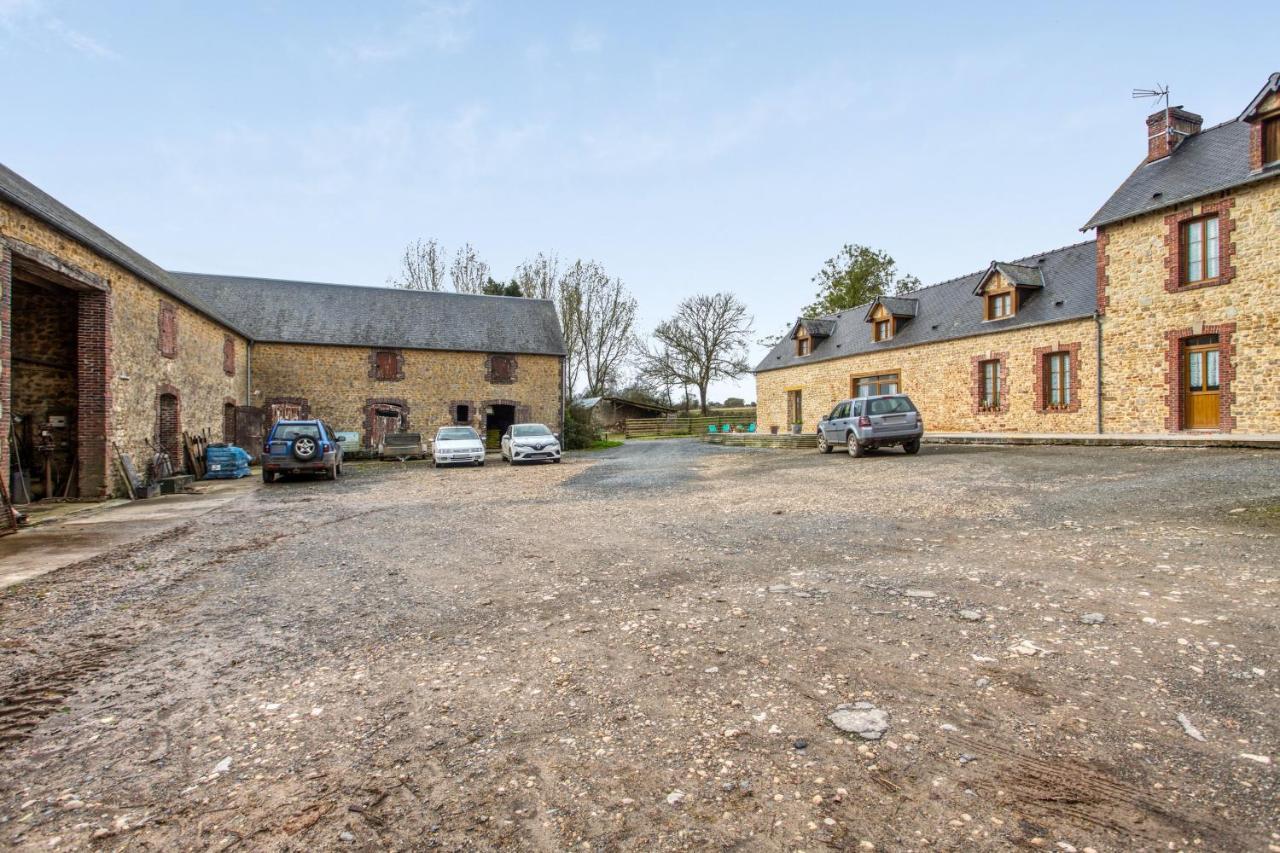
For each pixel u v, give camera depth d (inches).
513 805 86.6
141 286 547.2
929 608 158.4
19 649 152.5
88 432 474.9
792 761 94.5
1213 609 148.4
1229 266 534.9
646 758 96.8
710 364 2030.0
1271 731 97.1
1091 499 298.8
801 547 235.1
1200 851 73.0
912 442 609.3
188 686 129.0
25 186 438.6
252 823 84.1
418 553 251.9
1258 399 519.2
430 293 1176.8
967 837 77.2
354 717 113.1
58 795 92.1
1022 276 741.3
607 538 268.8
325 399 1003.3
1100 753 93.7
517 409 1119.6
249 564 239.3
